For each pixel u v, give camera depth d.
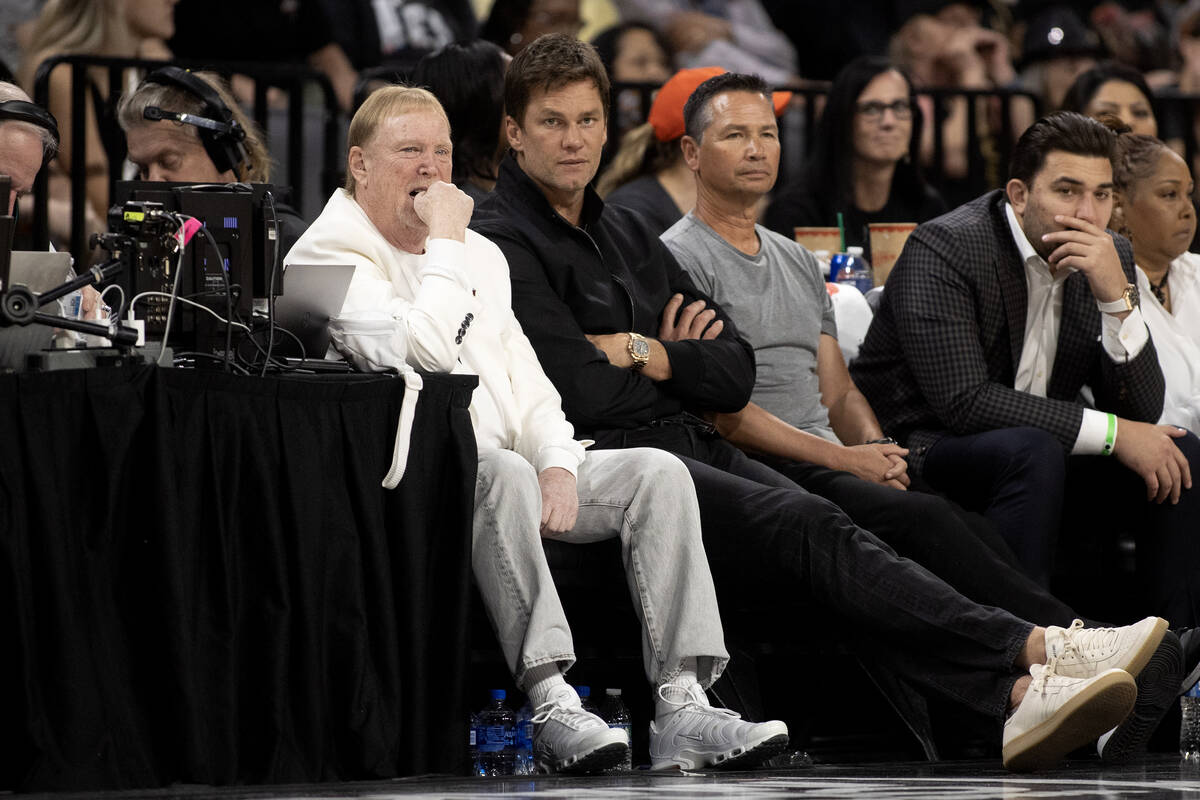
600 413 13.66
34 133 11.82
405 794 9.32
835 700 15.90
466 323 11.98
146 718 9.88
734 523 12.96
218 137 12.34
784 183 23.30
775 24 28.92
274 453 10.57
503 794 9.30
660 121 18.62
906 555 14.01
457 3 25.73
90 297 11.30
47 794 9.22
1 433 9.48
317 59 23.45
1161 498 15.42
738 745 11.48
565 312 13.80
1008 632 12.22
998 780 10.81
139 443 9.95
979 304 15.69
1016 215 15.77
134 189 10.80
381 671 10.92
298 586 10.52
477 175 16.52
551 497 12.14
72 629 9.55
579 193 14.41
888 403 16.42
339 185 19.88
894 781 10.64
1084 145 15.36
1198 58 30.64
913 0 28.36
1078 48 27.19
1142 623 11.90
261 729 10.34
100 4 20.84
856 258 18.64
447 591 11.33
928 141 24.48
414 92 12.81
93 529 9.77
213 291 10.76
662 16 28.30
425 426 11.34
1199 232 19.61
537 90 14.09
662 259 15.07
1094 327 16.09
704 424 14.52
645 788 9.88
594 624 13.30
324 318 11.53
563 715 11.29
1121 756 12.74
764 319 15.79
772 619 13.86
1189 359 17.19
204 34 22.58
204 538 10.26
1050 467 14.89
